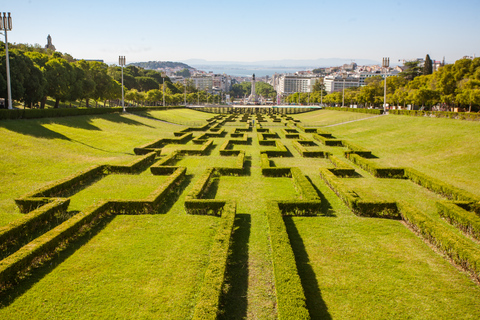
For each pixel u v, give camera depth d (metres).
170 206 17.47
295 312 8.33
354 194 18.05
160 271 10.81
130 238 13.22
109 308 8.97
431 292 10.16
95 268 10.94
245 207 17.64
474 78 54.03
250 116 93.81
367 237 14.02
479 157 27.77
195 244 12.77
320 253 12.59
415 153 32.97
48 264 11.17
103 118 49.31
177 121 67.56
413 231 14.73
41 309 8.91
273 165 28.69
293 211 16.64
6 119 32.31
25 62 44.06
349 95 113.81
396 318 8.99
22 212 15.71
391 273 11.23
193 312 8.85
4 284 9.73
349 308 9.40
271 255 12.29
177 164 28.30
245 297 9.81
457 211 15.38
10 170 21.03
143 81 146.75
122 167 23.95
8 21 33.38
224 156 32.50
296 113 109.50
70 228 12.81
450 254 12.17
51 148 28.02
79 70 57.50
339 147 39.34
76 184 20.39
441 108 71.25
